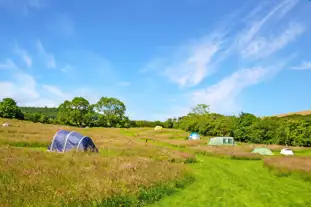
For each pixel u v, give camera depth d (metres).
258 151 49.66
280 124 76.94
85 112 136.75
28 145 33.00
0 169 14.02
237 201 15.75
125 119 142.50
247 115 86.25
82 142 28.14
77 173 15.30
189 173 21.56
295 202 16.06
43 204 10.13
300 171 25.44
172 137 85.88
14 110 105.75
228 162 36.12
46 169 15.36
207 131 96.62
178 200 14.71
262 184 21.48
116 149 33.50
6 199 10.07
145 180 15.93
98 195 11.91
